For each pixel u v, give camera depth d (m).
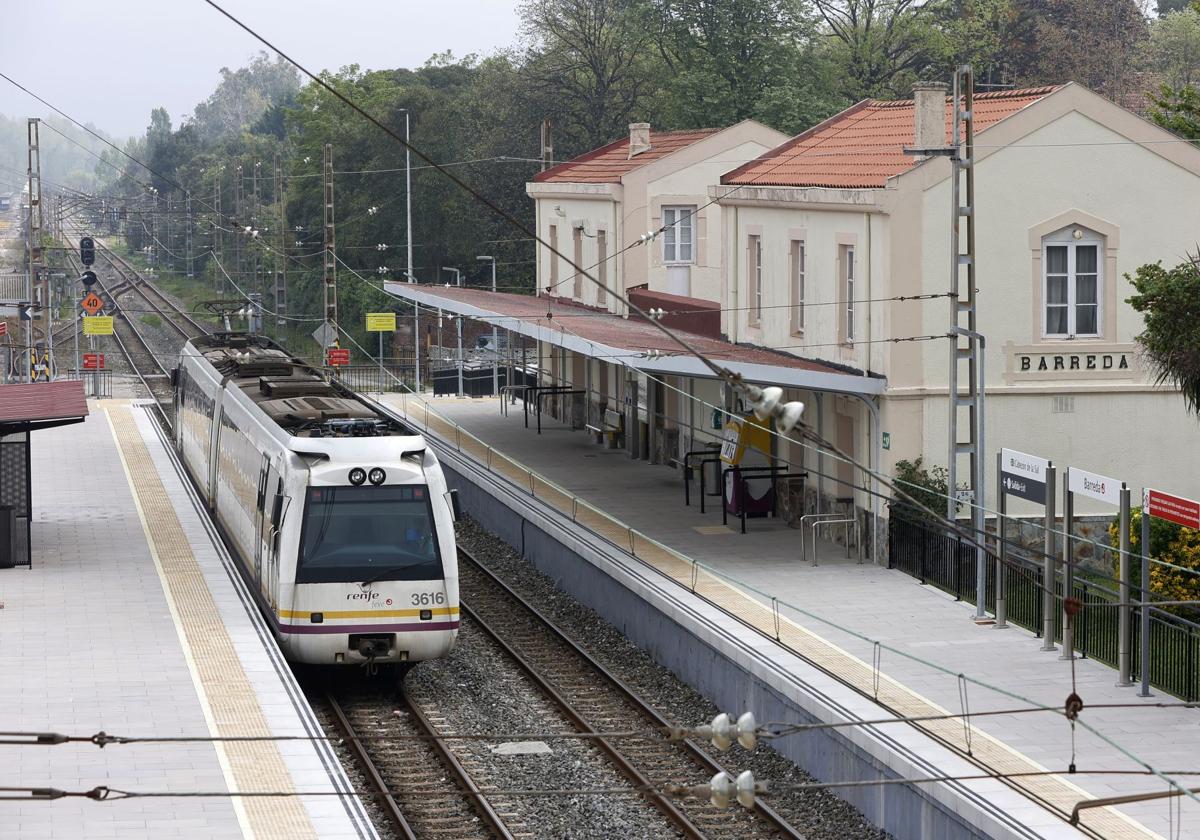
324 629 30.44
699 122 97.12
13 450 38.03
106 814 21.67
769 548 41.75
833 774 26.66
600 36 107.94
